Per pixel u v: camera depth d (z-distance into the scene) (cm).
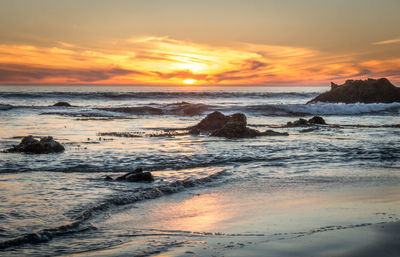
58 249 498
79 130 2212
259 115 3803
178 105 4522
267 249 445
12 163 1170
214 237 518
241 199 771
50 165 1148
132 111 3841
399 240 457
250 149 1529
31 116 3109
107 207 712
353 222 559
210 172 1074
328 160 1274
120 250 479
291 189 858
